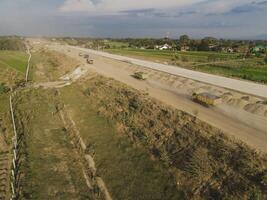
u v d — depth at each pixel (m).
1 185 28.80
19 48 182.38
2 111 52.44
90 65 92.44
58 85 71.62
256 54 140.00
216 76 70.12
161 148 33.16
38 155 35.22
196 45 176.25
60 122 46.97
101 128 42.19
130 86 61.12
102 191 28.44
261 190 23.52
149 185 28.17
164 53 143.25
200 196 25.08
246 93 51.41
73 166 33.25
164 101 48.88
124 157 33.56
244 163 27.03
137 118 41.78
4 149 36.47
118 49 172.50
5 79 80.06
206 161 28.64
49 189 28.84
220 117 40.75
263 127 36.75
